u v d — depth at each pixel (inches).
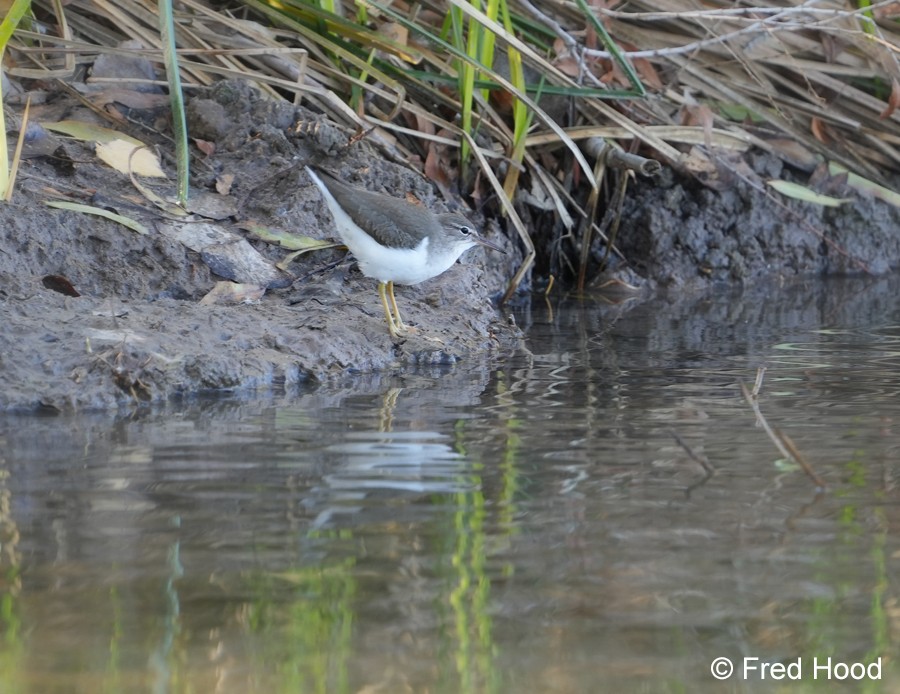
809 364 702.5
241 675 311.3
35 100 842.8
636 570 374.6
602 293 1012.5
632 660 321.4
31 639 327.9
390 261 695.7
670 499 440.1
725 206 1075.3
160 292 732.7
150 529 405.7
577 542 396.8
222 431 535.5
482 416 570.6
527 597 355.9
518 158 950.4
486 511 426.3
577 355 735.1
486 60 922.7
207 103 871.1
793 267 1103.0
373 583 363.9
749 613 346.6
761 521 416.5
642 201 1073.5
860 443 517.0
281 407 587.8
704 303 958.4
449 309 791.7
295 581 364.8
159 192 791.1
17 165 697.6
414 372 682.8
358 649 325.1
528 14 991.0
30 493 442.0
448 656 322.0
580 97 1006.4
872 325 850.1
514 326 813.2
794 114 1094.4
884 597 356.5
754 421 558.9
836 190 1099.9
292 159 855.1
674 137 1024.9
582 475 470.3
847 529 408.8
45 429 534.9
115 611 344.8
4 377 576.7
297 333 684.7
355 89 920.3
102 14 901.8
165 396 601.0
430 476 468.1
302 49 912.3
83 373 589.0
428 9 979.3
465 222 730.8
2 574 367.6
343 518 418.3
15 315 629.9
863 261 1119.0
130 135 845.8
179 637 330.3
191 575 368.8
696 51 1039.0
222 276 749.3
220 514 421.4
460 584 363.9
